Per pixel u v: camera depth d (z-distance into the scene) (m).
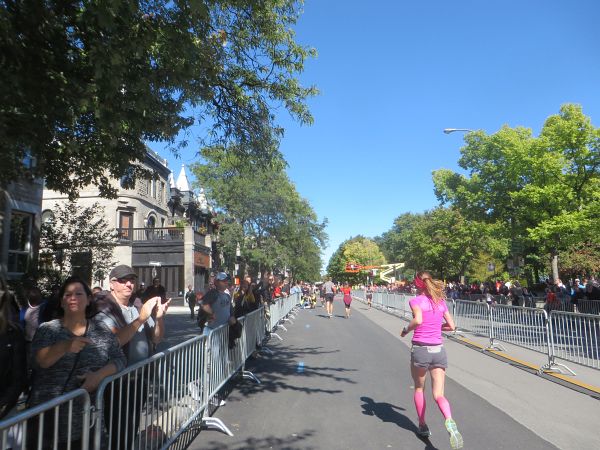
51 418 2.81
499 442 5.11
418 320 5.16
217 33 8.98
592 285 20.56
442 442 5.10
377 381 8.08
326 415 6.08
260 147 10.74
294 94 10.40
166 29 6.35
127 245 35.06
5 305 3.32
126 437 3.68
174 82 6.75
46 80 6.01
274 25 9.65
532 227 27.64
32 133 6.63
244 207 40.28
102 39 5.90
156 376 4.38
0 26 5.13
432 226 42.78
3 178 7.74
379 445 5.00
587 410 6.35
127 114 6.46
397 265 63.84
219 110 10.48
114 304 4.10
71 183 9.46
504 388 7.60
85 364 3.38
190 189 47.84
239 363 8.00
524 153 25.88
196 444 5.03
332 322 19.61
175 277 35.22
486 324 12.54
